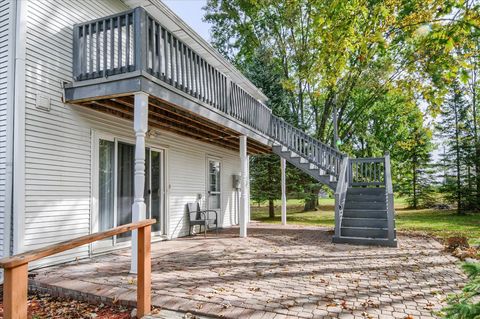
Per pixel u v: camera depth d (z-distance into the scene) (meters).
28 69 4.71
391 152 20.97
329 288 3.86
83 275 4.31
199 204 9.52
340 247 6.79
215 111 6.66
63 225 5.15
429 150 19.70
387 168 8.49
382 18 4.96
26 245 4.56
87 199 5.63
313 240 7.80
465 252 5.65
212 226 10.37
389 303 3.36
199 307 3.21
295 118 17.05
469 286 1.97
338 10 4.53
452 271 4.70
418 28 4.94
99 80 4.84
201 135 8.82
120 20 4.79
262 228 10.45
